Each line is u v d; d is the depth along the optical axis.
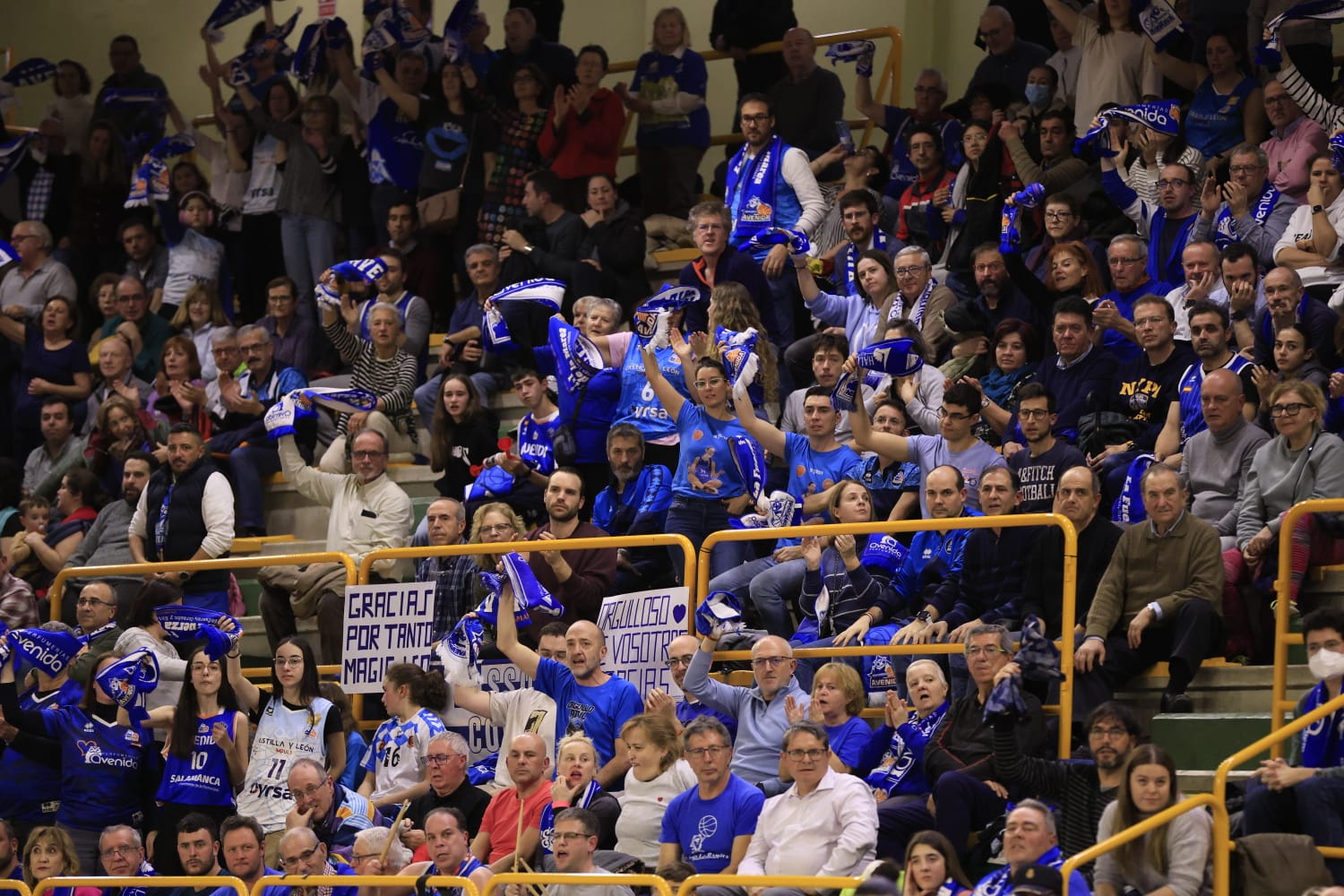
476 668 33.84
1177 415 34.78
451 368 45.81
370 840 29.86
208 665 33.78
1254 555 30.62
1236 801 26.30
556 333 39.84
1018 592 30.98
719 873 28.14
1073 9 49.53
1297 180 40.28
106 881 29.91
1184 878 24.05
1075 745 29.48
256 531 44.19
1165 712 29.36
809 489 35.81
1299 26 43.88
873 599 32.34
